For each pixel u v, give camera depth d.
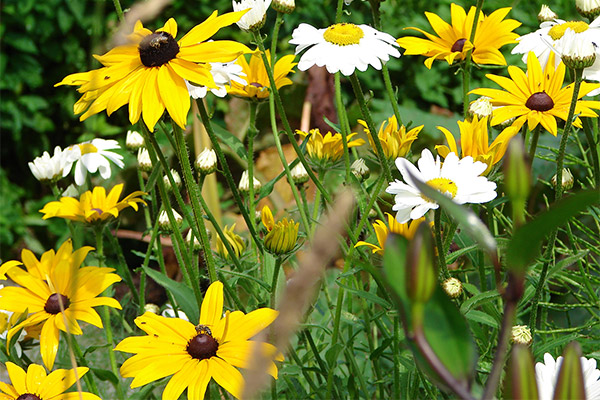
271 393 0.88
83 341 1.07
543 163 1.24
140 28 0.83
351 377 0.92
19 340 0.89
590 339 0.98
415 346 0.41
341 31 0.90
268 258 0.91
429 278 0.39
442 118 1.62
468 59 0.94
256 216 1.02
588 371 0.75
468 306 0.82
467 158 0.80
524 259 0.40
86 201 0.94
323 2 2.12
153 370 0.80
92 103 0.83
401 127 0.88
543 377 0.73
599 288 1.03
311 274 0.36
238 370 0.83
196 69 0.81
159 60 0.81
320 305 1.06
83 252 0.88
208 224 1.21
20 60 2.13
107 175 0.99
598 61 0.91
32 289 0.87
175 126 0.83
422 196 0.79
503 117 0.90
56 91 2.21
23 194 2.11
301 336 0.98
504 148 0.82
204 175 0.90
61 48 2.18
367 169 0.94
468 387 0.40
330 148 0.95
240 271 0.91
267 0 0.89
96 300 0.86
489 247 0.41
